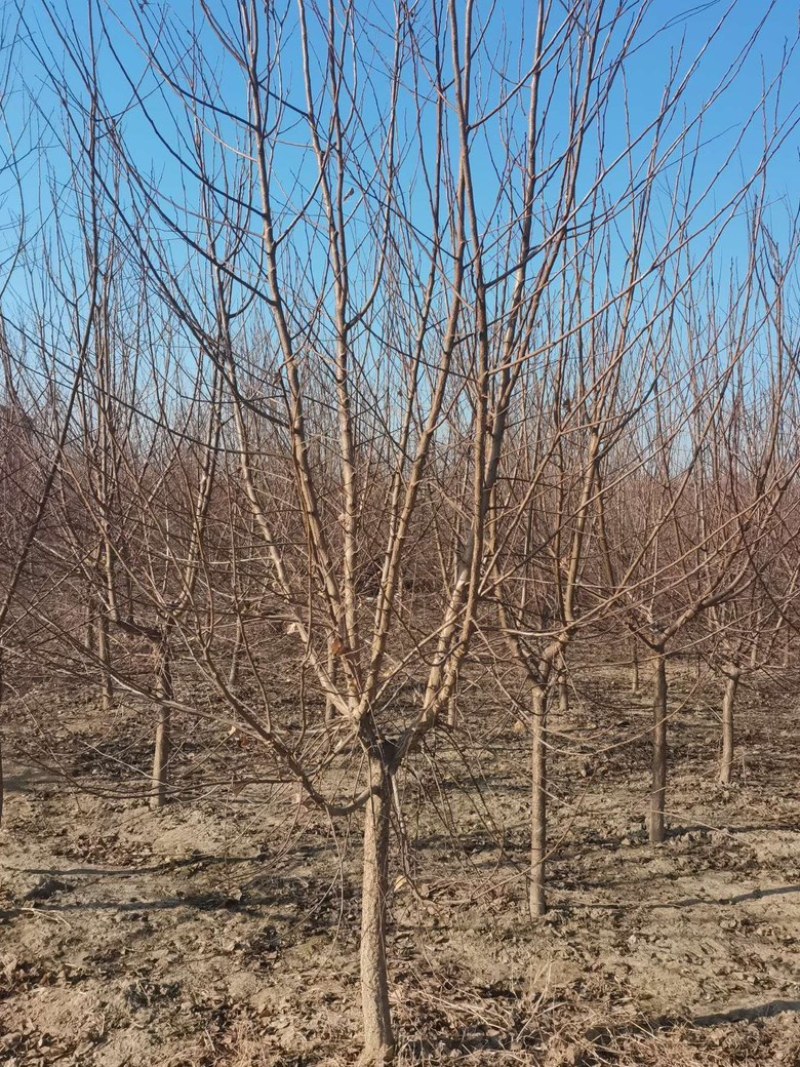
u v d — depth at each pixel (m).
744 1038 3.42
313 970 3.96
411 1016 3.53
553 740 6.83
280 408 3.12
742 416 4.54
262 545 2.87
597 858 5.18
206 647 2.61
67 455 3.84
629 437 4.08
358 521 2.94
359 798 3.07
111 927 4.38
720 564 4.03
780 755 7.26
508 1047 3.37
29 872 4.96
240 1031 3.49
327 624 2.85
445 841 5.33
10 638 4.14
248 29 2.56
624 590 2.91
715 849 5.33
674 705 8.36
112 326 3.92
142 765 6.52
